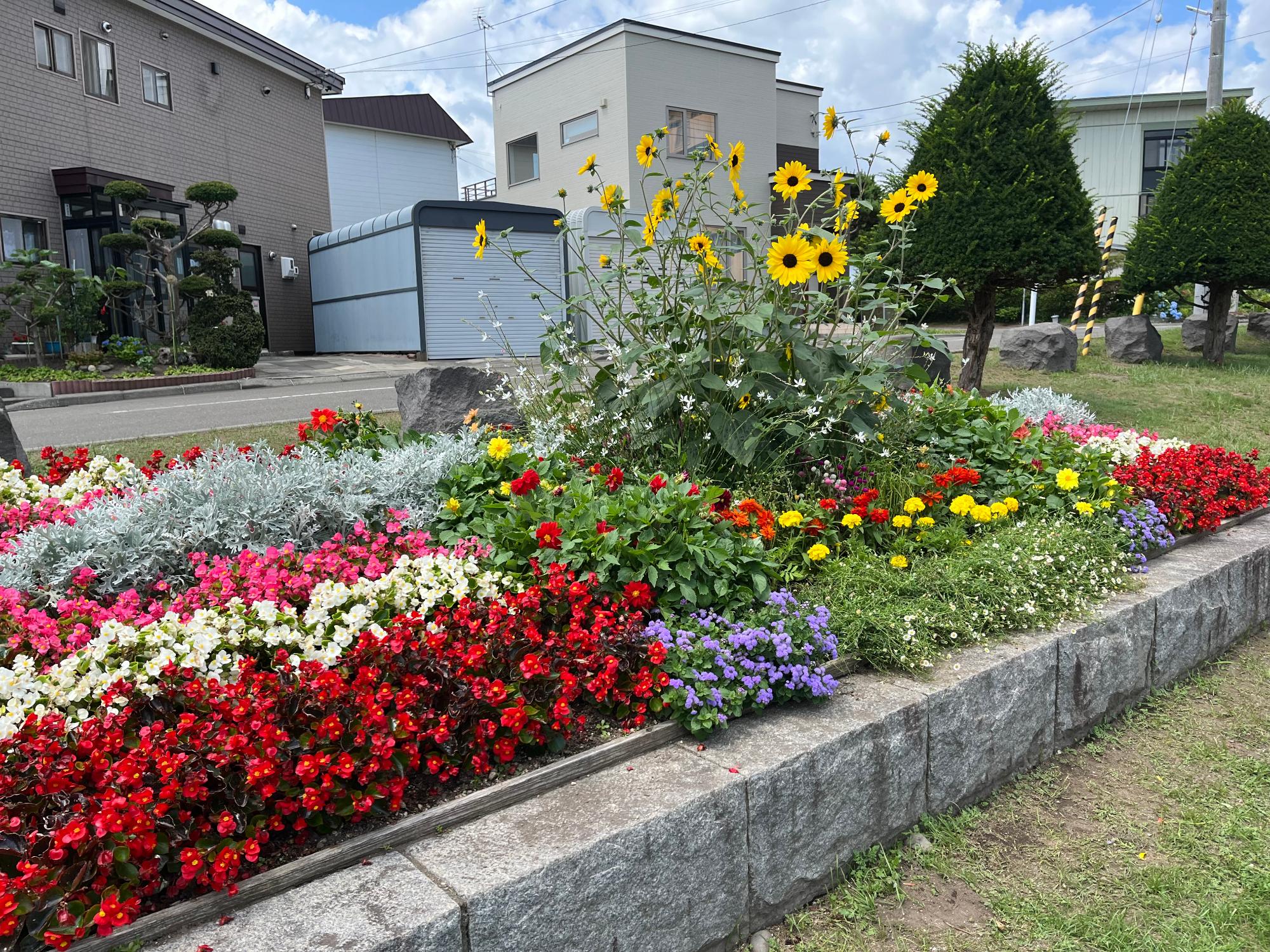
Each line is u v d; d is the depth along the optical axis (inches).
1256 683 155.2
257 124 753.6
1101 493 171.5
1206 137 491.2
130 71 628.7
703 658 100.6
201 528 121.6
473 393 226.4
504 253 166.9
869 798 101.0
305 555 121.3
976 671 114.4
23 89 551.5
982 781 116.2
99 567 116.7
